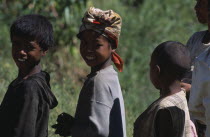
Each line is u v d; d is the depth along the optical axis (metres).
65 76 20.33
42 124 9.47
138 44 25.42
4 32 23.00
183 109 9.04
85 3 21.77
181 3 28.20
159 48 9.30
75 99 16.52
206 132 9.95
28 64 9.62
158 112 8.91
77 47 22.97
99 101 9.21
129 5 28.80
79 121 9.35
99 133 9.12
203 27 22.80
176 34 24.91
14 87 9.49
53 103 9.88
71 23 22.20
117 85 9.48
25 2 21.91
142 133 9.13
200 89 10.18
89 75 9.59
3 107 9.48
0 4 23.72
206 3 10.81
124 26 25.73
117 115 9.33
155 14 27.47
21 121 9.21
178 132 8.95
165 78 9.20
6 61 20.98
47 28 9.90
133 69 23.86
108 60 9.61
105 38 9.47
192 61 11.28
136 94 19.95
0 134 9.41
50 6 21.45
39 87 9.44
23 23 9.62
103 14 9.41
